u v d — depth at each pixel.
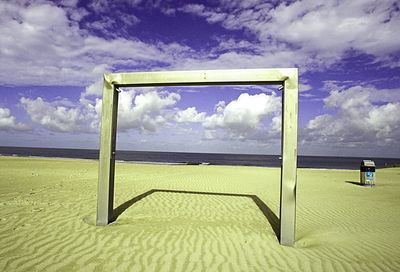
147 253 4.12
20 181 11.00
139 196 8.79
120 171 17.56
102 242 4.50
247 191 10.48
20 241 4.36
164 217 6.38
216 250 4.36
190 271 3.56
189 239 4.84
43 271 3.39
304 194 10.14
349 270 3.76
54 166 19.27
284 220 4.75
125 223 5.73
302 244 4.84
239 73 5.10
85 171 16.16
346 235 5.43
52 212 6.22
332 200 9.03
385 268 3.85
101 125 5.58
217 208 7.49
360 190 11.36
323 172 21.05
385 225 6.20
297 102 4.79
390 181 14.95
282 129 4.90
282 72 4.88
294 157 4.77
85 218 5.90
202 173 17.17
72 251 4.07
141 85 5.61
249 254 4.25
